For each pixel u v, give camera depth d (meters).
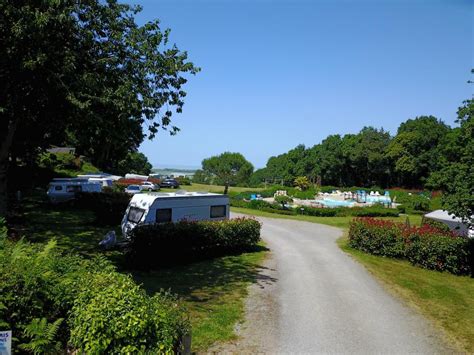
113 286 5.81
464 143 13.59
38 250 8.06
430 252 15.54
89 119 13.06
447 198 13.15
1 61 11.33
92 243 16.52
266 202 38.78
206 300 10.38
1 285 5.58
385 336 8.57
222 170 97.88
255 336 8.21
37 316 5.82
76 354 5.32
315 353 7.55
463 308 10.80
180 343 5.75
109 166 68.94
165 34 13.65
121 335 5.09
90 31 12.87
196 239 15.03
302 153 112.25
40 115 14.04
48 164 43.97
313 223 28.77
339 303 10.66
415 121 85.62
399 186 83.75
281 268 14.52
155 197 17.16
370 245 17.86
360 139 89.12
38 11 10.59
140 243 13.50
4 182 14.97
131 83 12.97
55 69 11.89
